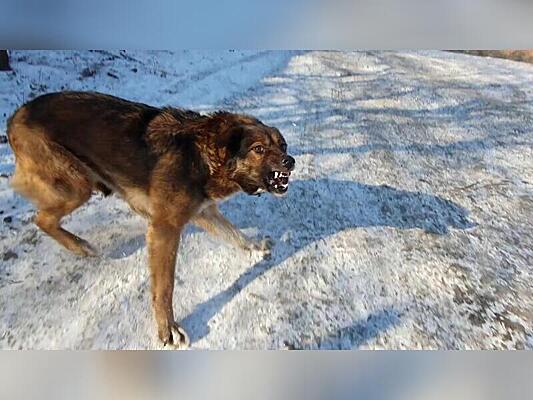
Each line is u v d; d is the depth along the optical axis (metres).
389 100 2.82
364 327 1.18
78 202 1.22
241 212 1.59
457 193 1.82
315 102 2.67
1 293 1.17
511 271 1.41
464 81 3.35
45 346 1.06
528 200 1.80
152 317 1.16
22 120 1.15
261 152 1.15
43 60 2.40
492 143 2.30
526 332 1.20
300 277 1.33
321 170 1.91
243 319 1.18
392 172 1.94
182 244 1.42
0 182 1.51
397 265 1.40
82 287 1.23
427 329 1.19
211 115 1.20
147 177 1.15
